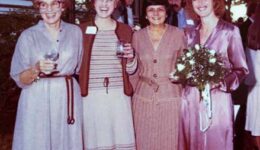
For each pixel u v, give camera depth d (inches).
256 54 185.0
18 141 141.1
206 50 143.3
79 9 230.7
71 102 143.0
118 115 151.8
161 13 156.3
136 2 190.2
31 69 135.9
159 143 158.2
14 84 252.8
